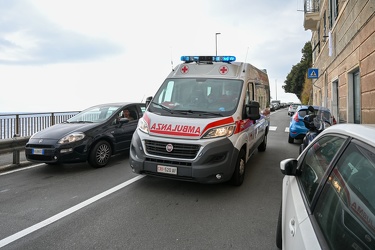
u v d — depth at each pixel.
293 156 8.12
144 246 3.09
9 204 4.32
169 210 4.07
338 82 12.85
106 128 6.82
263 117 7.95
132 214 3.93
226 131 4.61
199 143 4.39
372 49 7.86
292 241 1.82
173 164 4.46
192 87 5.55
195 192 4.84
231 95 5.27
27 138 7.59
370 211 1.29
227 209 4.11
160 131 4.69
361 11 8.78
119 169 6.43
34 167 6.73
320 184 1.91
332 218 1.54
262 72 8.16
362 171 1.48
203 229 3.49
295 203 2.15
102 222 3.68
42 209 4.12
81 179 5.64
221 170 4.44
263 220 3.76
